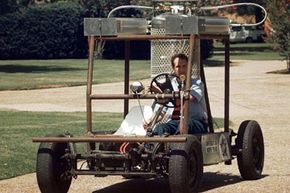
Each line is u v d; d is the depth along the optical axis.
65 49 81.44
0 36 80.38
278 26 55.53
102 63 69.12
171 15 14.66
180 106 14.17
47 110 31.88
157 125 14.08
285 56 56.78
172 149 13.25
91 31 14.47
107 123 25.84
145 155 13.42
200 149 13.88
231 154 15.73
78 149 18.75
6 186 15.59
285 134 24.02
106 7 79.00
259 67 63.22
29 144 20.52
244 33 120.06
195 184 13.74
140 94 14.01
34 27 80.94
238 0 96.56
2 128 24.20
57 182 13.98
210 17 14.83
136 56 76.56
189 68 13.79
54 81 47.41
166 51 15.41
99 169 13.71
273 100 36.72
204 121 15.12
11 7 82.00
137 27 15.05
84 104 34.81
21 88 43.16
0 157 18.56
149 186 15.59
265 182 15.78
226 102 16.06
